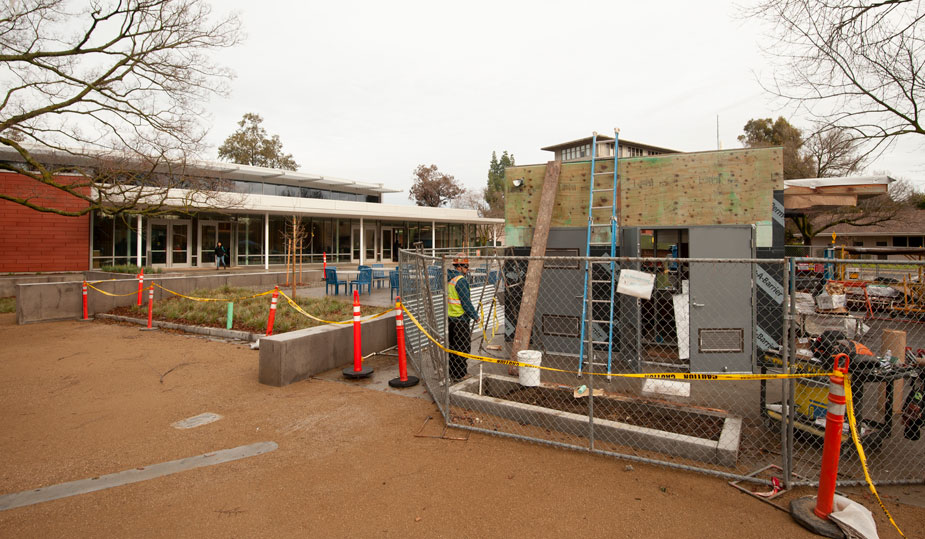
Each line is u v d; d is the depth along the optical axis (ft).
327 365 23.93
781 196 22.33
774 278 22.53
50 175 41.27
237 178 97.09
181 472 13.46
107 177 48.49
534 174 27.22
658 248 35.55
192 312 37.65
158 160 46.57
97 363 25.57
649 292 17.57
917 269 37.22
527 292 23.47
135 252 76.54
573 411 17.80
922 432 15.89
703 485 12.67
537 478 13.04
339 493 12.28
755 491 12.32
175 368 24.56
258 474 13.34
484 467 13.71
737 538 10.35
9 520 11.02
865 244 116.98
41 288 39.06
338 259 102.68
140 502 11.85
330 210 92.63
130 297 44.68
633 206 24.64
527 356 19.54
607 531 10.61
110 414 18.11
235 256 87.56
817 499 11.04
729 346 22.36
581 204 25.81
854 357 14.38
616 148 24.72
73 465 13.91
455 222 127.85
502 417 17.29
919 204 107.96
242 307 38.96
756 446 15.01
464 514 11.29
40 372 23.88
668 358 25.25
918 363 14.89
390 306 42.80
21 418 17.71
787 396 13.43
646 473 13.33
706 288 22.47
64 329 35.78
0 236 64.34
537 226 25.38
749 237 22.71
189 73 42.11
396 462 14.06
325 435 16.08
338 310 38.78
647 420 16.75
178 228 81.41
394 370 24.17
